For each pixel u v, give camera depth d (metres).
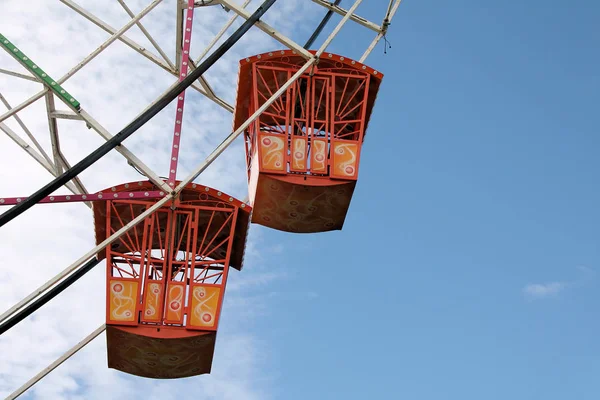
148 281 34.19
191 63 40.38
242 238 36.84
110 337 33.91
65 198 32.62
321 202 37.56
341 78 38.97
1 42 33.25
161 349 34.22
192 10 35.19
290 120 37.72
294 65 38.59
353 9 35.34
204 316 34.00
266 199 37.56
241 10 35.12
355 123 38.59
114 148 32.22
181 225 36.62
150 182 34.75
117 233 31.59
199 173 32.72
